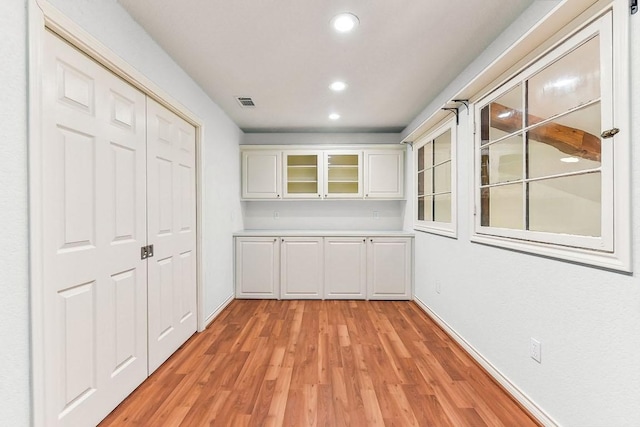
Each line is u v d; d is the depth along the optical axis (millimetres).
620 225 1136
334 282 3852
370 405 1712
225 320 3090
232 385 1910
